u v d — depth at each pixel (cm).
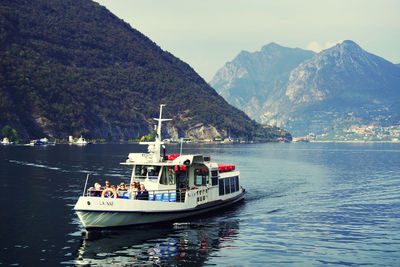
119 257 2500
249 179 7144
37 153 14588
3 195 4803
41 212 3775
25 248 2655
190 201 3491
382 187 5981
